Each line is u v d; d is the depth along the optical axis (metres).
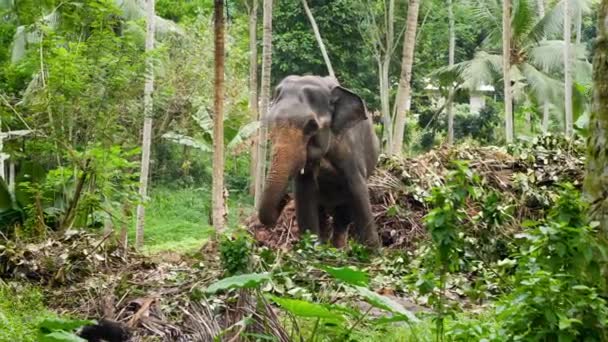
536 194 14.20
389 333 8.30
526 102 36.56
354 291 8.95
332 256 10.98
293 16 35.31
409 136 40.75
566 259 6.48
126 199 14.28
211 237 14.51
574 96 33.50
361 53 36.28
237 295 7.84
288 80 12.79
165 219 30.00
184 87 24.19
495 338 6.55
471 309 9.21
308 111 12.30
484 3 36.34
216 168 15.59
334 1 34.88
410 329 8.12
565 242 6.47
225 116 27.25
